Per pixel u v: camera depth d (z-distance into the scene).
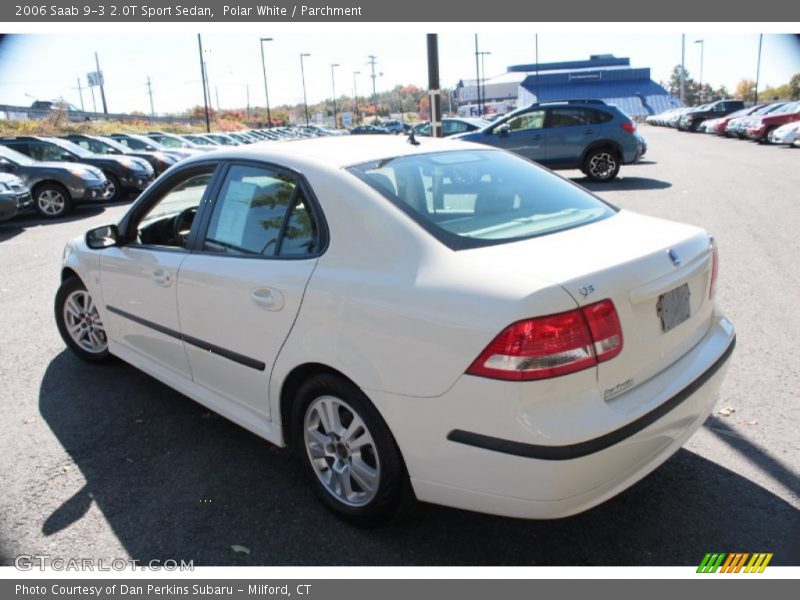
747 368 4.24
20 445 3.70
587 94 70.19
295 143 3.46
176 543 2.84
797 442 3.36
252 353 3.10
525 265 2.37
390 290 2.51
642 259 2.48
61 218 13.16
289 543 2.82
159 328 3.76
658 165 17.98
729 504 2.93
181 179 3.75
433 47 11.08
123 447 3.66
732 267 6.66
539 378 2.19
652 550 2.68
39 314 6.12
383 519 2.79
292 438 3.12
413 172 3.04
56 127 35.22
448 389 2.34
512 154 3.69
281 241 3.02
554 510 2.27
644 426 2.38
